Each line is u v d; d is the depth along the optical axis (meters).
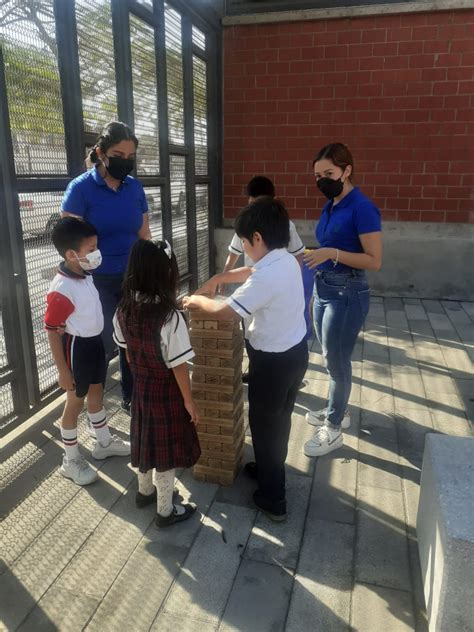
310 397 3.74
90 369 2.54
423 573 1.96
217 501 2.52
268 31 6.45
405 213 6.57
